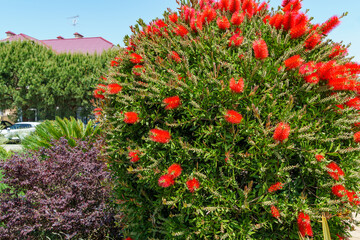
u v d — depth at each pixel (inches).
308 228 68.2
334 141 76.9
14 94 785.6
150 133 75.2
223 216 72.1
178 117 80.3
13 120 874.8
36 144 247.0
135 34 100.1
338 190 69.9
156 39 89.4
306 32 79.4
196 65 79.1
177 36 87.2
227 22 82.5
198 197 72.4
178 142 75.7
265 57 70.4
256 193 74.1
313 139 68.7
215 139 74.7
